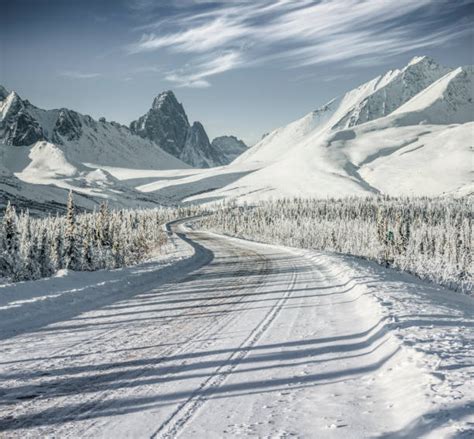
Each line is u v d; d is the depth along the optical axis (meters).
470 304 18.06
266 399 5.66
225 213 175.50
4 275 30.61
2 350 8.19
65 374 6.73
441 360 6.52
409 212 168.38
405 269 44.72
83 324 10.74
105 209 52.28
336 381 6.36
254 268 28.75
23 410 5.30
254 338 9.19
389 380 6.23
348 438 4.46
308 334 9.54
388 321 9.72
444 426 4.26
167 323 10.89
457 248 76.94
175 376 6.64
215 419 5.02
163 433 4.66
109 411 5.27
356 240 92.06
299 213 172.38
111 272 23.91
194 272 26.19
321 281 21.11
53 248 36.12
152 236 69.62
